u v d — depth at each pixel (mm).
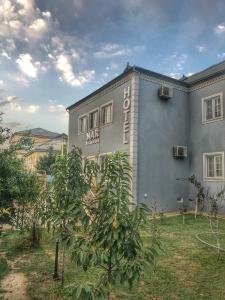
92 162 4453
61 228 3629
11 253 6891
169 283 5203
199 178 15359
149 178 14469
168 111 15609
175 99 15977
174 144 15680
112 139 16328
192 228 10602
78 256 2908
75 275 5457
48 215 4633
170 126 15625
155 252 3023
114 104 16344
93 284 2865
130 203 3061
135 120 14289
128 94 14875
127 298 4582
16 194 6277
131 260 2848
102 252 2902
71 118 22922
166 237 8984
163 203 14781
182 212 13914
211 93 15000
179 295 4727
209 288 5023
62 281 4918
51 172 4680
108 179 3146
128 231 2855
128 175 3168
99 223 2979
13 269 5805
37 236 7453
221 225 11352
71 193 4180
